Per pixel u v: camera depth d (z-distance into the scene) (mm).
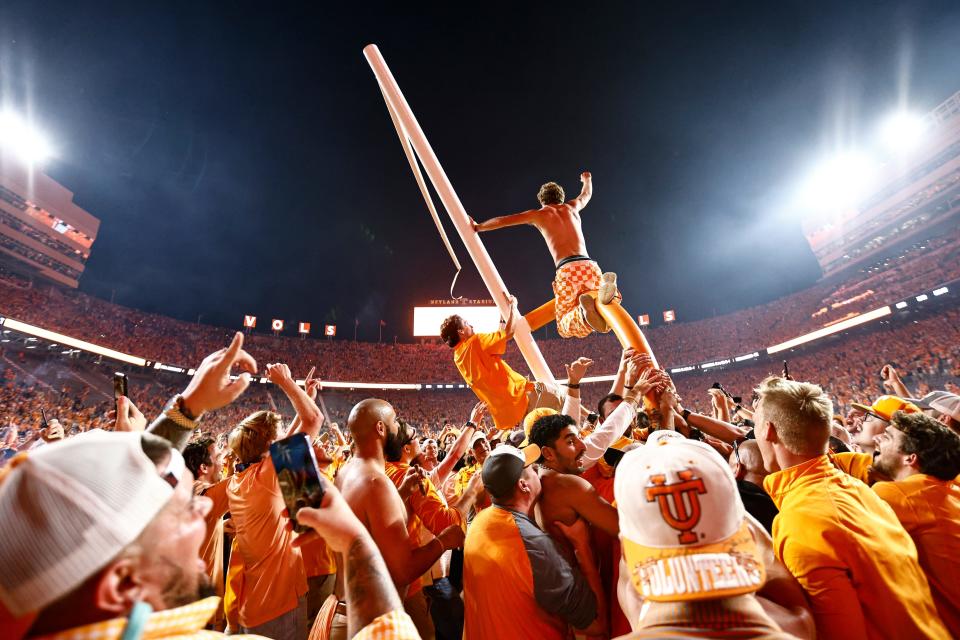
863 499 1862
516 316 4594
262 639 1123
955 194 32812
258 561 3010
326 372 44438
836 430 4137
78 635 856
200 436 3824
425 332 37219
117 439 1050
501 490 2336
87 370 33906
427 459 6023
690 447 1233
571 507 2438
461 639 3188
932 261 32312
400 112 4812
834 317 35906
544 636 2080
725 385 39312
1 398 26422
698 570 1034
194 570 1082
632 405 3264
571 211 5020
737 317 44094
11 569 851
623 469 1247
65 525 881
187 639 987
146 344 37438
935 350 27719
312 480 1350
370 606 1251
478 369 4324
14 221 34094
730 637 985
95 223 40938
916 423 2283
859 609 1591
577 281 4523
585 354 45312
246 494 3047
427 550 2469
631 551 1152
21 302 32094
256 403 38938
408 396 45812
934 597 2010
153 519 994
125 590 928
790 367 36656
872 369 29625
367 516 2352
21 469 917
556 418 2684
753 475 2750
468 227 4793
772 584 1629
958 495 2123
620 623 2385
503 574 2123
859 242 39906
